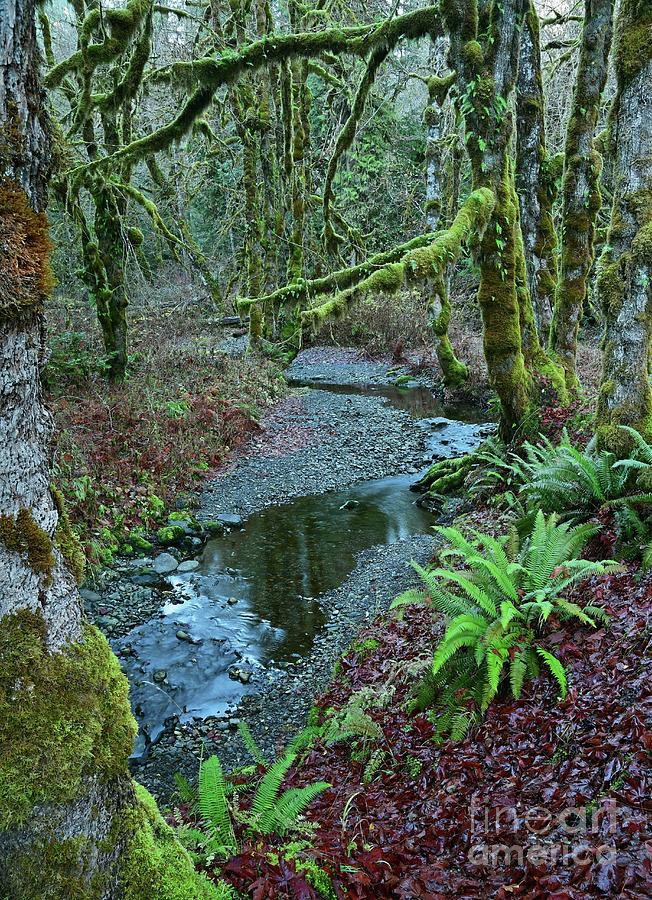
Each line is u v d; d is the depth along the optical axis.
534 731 3.89
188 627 7.53
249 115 18.19
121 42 10.89
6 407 1.95
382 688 5.29
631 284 5.80
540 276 12.57
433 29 9.52
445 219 19.30
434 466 11.96
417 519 10.45
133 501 10.17
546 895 2.59
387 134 23.73
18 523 1.98
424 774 4.01
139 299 24.62
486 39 8.48
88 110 11.36
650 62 5.45
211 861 2.90
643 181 5.66
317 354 25.17
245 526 10.45
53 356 13.75
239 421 14.43
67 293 20.31
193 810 3.95
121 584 8.47
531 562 5.08
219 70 10.62
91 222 19.59
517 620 4.80
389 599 7.70
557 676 4.00
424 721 4.57
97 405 12.38
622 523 5.41
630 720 3.43
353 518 10.62
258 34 16.39
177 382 14.91
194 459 12.37
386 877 2.98
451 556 7.45
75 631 2.12
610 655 4.14
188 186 22.11
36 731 1.91
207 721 6.02
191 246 21.98
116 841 2.08
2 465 1.96
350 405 17.59
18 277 1.88
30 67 1.93
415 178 25.77
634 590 4.67
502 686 4.48
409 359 22.19
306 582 8.53
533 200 12.34
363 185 25.80
